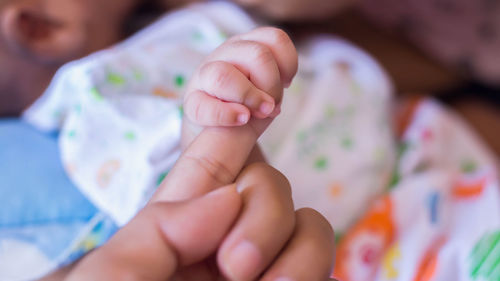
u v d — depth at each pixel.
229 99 0.22
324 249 0.22
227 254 0.21
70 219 0.32
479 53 0.56
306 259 0.21
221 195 0.21
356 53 0.44
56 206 0.32
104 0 0.43
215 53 0.24
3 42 0.38
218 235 0.21
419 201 0.36
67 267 0.23
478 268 0.33
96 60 0.34
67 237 0.31
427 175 0.38
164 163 0.30
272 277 0.21
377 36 0.61
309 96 0.39
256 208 0.21
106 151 0.32
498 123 0.56
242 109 0.22
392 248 0.34
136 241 0.21
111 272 0.20
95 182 0.32
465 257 0.33
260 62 0.23
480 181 0.38
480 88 0.58
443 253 0.34
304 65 0.41
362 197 0.36
